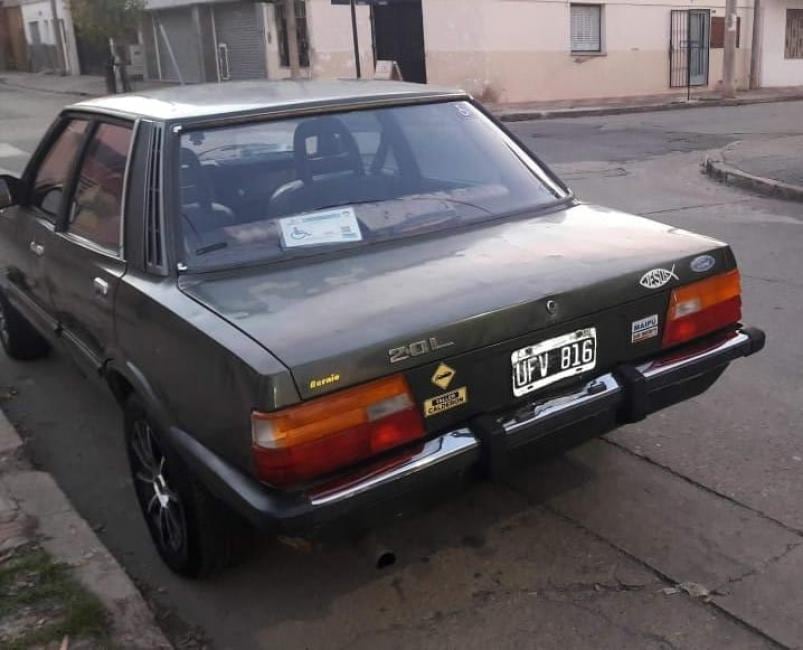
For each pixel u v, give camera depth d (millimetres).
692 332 3264
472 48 21828
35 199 4562
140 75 27859
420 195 3598
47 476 3990
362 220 3387
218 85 4062
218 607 3127
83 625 2898
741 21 27562
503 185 3779
